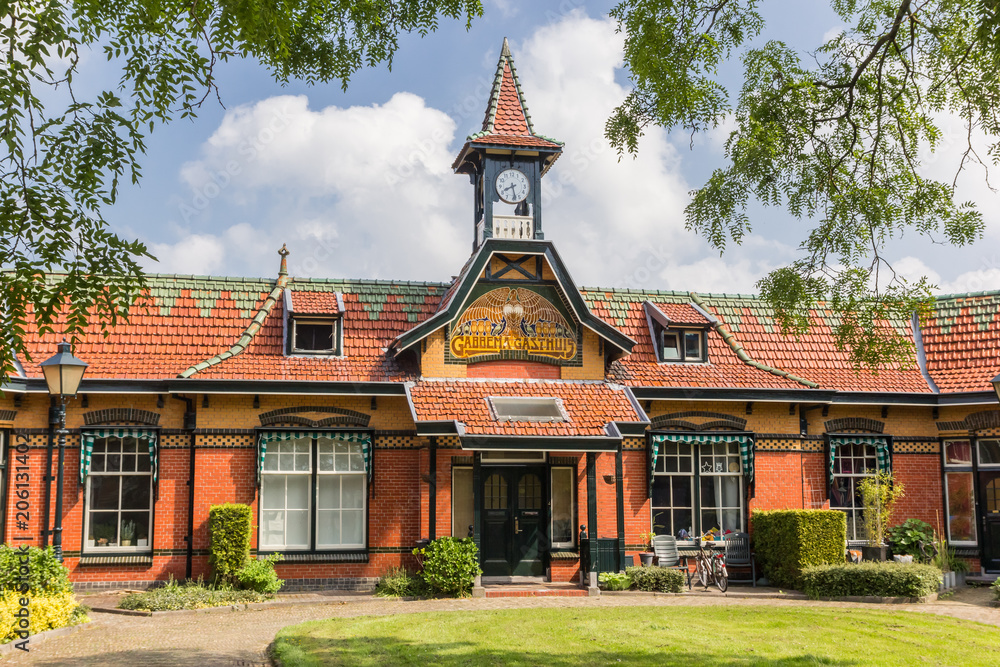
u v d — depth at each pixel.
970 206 10.25
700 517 19.53
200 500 17.55
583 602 15.85
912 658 10.86
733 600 16.22
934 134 10.50
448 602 15.97
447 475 18.05
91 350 17.95
